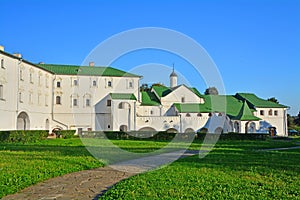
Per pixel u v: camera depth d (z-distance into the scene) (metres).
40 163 14.17
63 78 57.78
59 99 57.44
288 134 68.00
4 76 43.06
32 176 11.25
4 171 11.66
